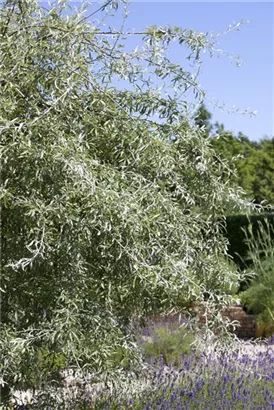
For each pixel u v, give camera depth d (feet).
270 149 58.65
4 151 9.84
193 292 10.91
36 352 10.57
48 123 10.41
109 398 13.87
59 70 10.86
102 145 11.69
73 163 9.82
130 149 11.43
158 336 22.75
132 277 10.82
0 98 10.52
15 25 11.51
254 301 32.35
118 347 11.14
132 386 12.49
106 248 10.53
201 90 12.00
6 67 10.96
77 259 10.15
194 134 11.75
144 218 10.30
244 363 19.40
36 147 9.95
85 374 11.38
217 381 17.43
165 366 19.56
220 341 12.53
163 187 11.38
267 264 33.24
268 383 17.78
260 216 39.63
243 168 55.83
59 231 10.63
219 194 11.93
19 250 10.53
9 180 10.52
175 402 15.37
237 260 39.88
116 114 11.40
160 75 11.79
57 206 9.98
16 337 10.51
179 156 11.87
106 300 11.13
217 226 12.41
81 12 11.27
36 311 10.94
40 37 11.14
